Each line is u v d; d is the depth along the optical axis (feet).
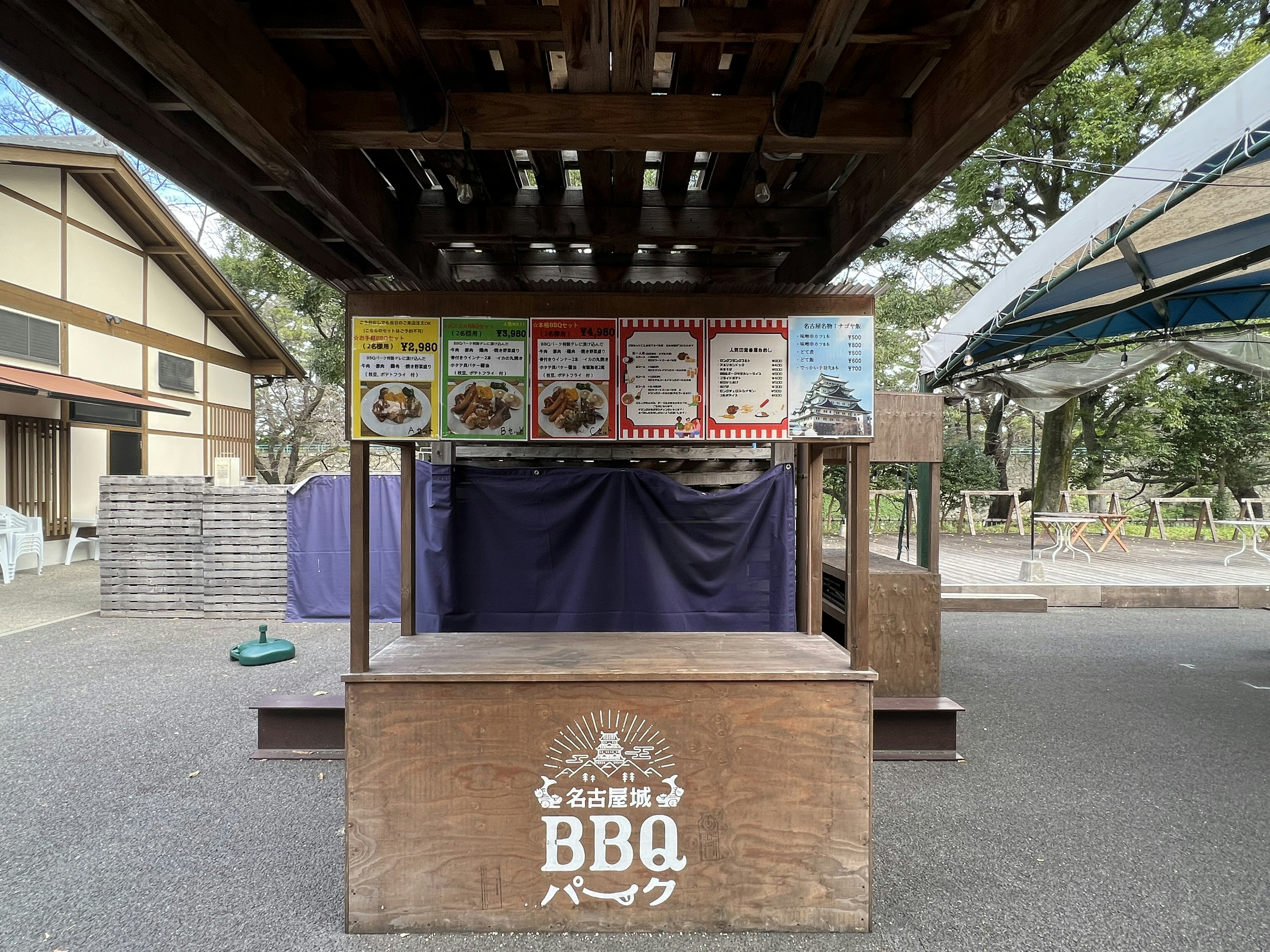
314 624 21.62
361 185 9.64
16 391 25.76
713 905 7.30
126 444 37.14
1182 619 24.12
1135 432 51.62
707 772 7.32
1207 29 38.42
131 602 22.44
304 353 61.62
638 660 7.91
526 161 11.03
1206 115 13.62
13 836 9.11
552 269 14.11
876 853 8.87
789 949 7.01
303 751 11.78
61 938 7.05
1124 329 25.85
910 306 48.42
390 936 7.19
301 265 11.85
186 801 10.12
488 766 7.26
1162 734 13.24
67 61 6.58
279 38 7.00
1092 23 5.28
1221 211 15.47
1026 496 54.60
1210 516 42.80
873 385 7.80
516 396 7.81
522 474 14.49
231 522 22.18
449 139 7.91
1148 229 16.40
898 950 6.98
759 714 7.32
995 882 8.21
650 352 7.83
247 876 8.21
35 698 14.62
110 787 10.54
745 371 7.83
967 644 20.56
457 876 7.25
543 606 14.43
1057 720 14.01
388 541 20.84
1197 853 8.89
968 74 6.81
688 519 14.60
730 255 14.14
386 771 7.25
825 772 7.34
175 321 40.78
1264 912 7.61
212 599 22.26
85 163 31.27
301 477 63.31
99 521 22.34
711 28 6.67
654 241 11.98
